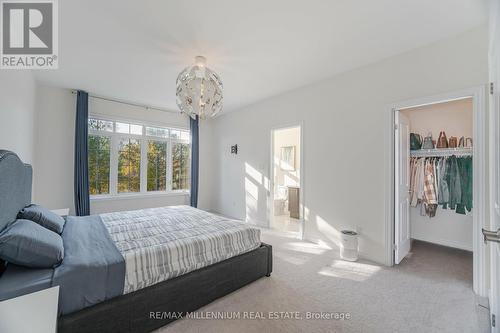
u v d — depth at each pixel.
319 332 1.62
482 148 2.10
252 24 2.14
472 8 1.90
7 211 1.48
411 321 1.74
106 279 1.46
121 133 4.62
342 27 2.18
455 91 2.27
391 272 2.56
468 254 3.12
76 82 3.61
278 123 4.21
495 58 1.32
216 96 2.60
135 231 2.22
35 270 1.39
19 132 2.59
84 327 1.33
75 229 2.18
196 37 2.36
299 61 2.87
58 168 3.87
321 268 2.66
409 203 3.35
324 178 3.43
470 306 1.92
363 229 2.98
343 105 3.21
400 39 2.38
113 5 1.89
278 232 4.16
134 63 2.95
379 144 2.84
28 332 0.85
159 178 5.20
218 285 2.01
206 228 2.37
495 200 1.46
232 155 5.36
